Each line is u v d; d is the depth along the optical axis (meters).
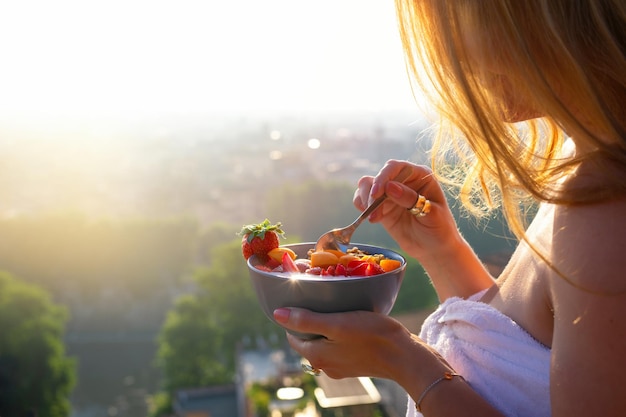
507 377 0.96
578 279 0.72
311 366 0.98
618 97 0.76
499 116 0.88
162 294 50.22
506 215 0.83
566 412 0.72
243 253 1.07
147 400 33.81
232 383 27.42
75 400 33.47
